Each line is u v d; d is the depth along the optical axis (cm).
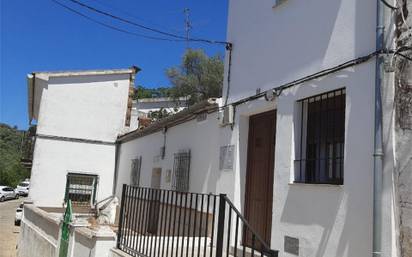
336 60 561
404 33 468
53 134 1570
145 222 669
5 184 5456
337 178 548
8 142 7738
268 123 730
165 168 1122
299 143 621
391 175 454
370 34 514
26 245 1255
